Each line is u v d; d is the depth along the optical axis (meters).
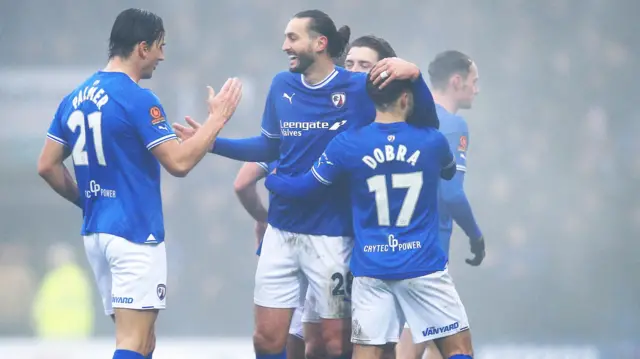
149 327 19.69
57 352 48.06
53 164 20.38
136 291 19.36
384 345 20.44
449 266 55.97
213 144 21.20
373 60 24.36
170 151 19.34
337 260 20.88
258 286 21.45
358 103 20.59
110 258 19.48
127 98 19.34
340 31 21.00
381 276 19.83
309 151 20.78
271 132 21.59
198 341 45.84
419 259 19.81
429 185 20.00
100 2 64.44
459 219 25.03
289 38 20.36
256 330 21.58
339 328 21.03
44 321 51.56
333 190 20.80
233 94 20.30
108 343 49.12
